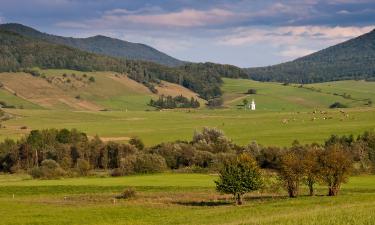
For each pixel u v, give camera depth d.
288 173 126.38
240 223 75.06
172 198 129.62
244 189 119.00
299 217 74.88
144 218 99.94
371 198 108.69
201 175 180.62
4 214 108.88
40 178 189.00
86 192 145.12
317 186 145.50
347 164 123.94
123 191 137.75
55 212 110.88
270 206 105.12
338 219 70.31
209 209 108.12
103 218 102.44
